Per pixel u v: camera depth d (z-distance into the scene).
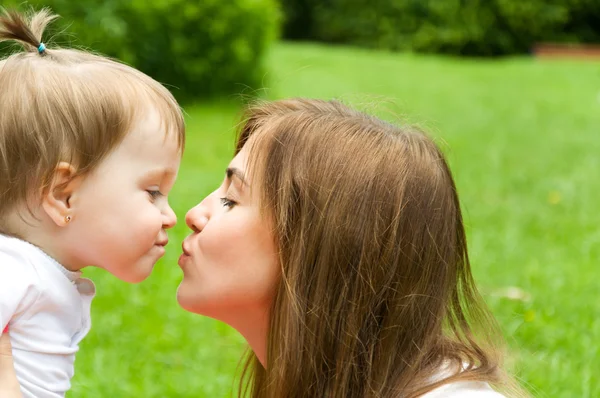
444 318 2.82
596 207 8.90
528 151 11.39
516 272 6.57
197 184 8.59
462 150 11.09
